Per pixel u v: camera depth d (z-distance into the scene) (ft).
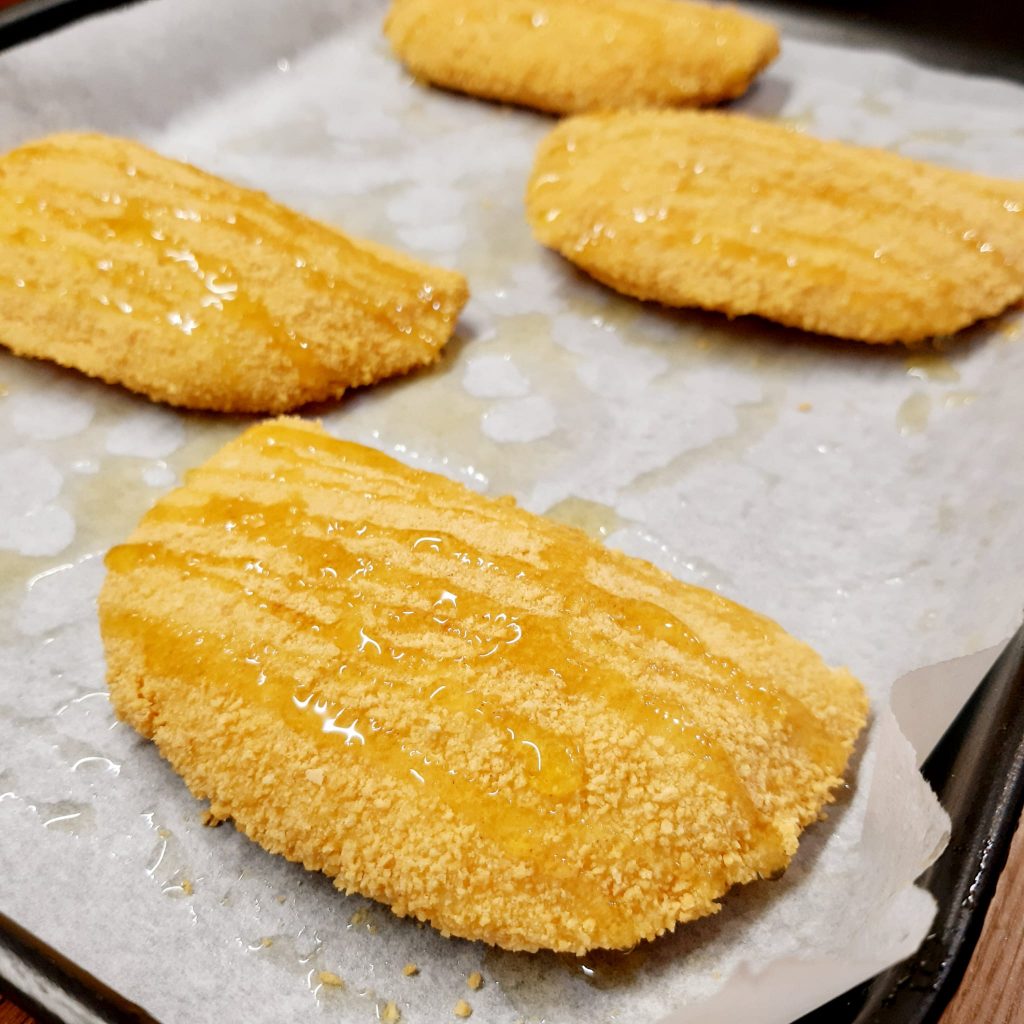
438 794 0.60
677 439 0.84
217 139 1.10
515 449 0.83
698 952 0.59
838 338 0.90
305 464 0.74
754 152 0.95
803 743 0.64
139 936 0.60
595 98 1.10
